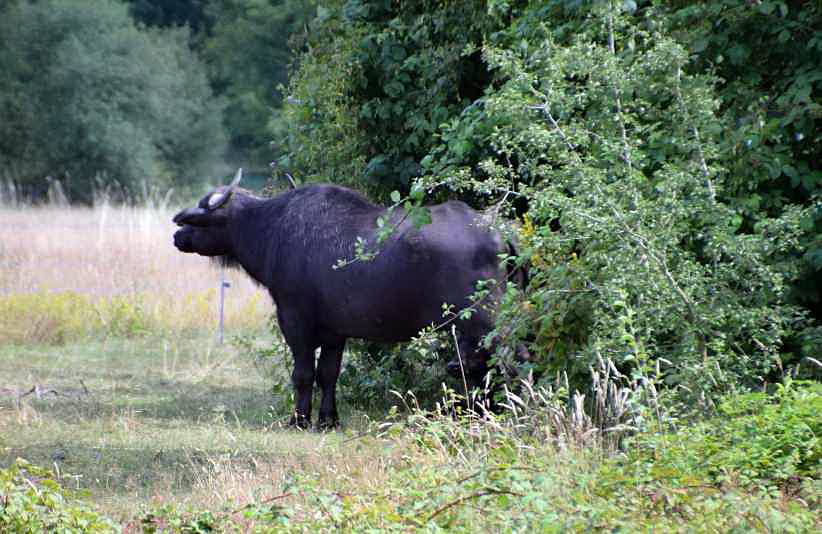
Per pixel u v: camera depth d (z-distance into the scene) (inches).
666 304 1128.2
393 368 1726.1
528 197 1220.5
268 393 1838.1
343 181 1798.7
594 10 1225.4
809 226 1228.5
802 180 1288.1
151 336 2496.3
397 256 1435.8
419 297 1432.1
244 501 1049.5
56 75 7121.1
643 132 1250.0
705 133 1190.9
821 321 1362.0
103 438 1433.3
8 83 7057.1
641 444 979.9
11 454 1338.6
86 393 1784.0
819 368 1236.5
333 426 1553.9
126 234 3467.0
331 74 1823.3
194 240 1637.6
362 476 1082.7
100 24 7367.1
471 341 1408.7
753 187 1283.2
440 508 860.6
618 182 1147.3
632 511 826.8
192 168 7593.5
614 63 1168.8
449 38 1716.3
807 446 952.9
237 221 1605.6
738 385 1156.5
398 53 1733.5
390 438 1191.6
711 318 1119.6
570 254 1291.8
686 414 1085.1
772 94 1364.4
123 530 984.3
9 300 2497.5
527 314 1267.2
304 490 918.4
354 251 1482.5
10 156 7062.0
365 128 1772.9
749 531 772.0
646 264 1113.4
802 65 1338.6
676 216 1143.6
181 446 1385.3
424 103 1707.7
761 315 1136.8
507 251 1409.9
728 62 1369.3
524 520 816.3
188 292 2775.6
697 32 1347.2
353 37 1823.3
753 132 1248.8
